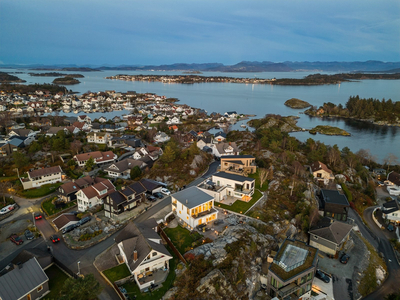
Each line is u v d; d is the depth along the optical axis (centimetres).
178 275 3891
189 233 4909
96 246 4725
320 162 8875
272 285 3966
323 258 5097
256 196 6475
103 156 8869
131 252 4059
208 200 5381
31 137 10694
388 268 5162
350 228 5425
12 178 7356
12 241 4894
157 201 6197
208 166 8525
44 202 6272
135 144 10806
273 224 5391
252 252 4472
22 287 3459
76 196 6444
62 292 3422
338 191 7050
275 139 10906
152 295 3584
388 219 6669
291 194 6750
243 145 10881
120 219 5403
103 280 3900
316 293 4209
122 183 7231
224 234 4772
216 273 3838
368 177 9056
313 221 5781
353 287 4412
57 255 4488
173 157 7988
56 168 7444
